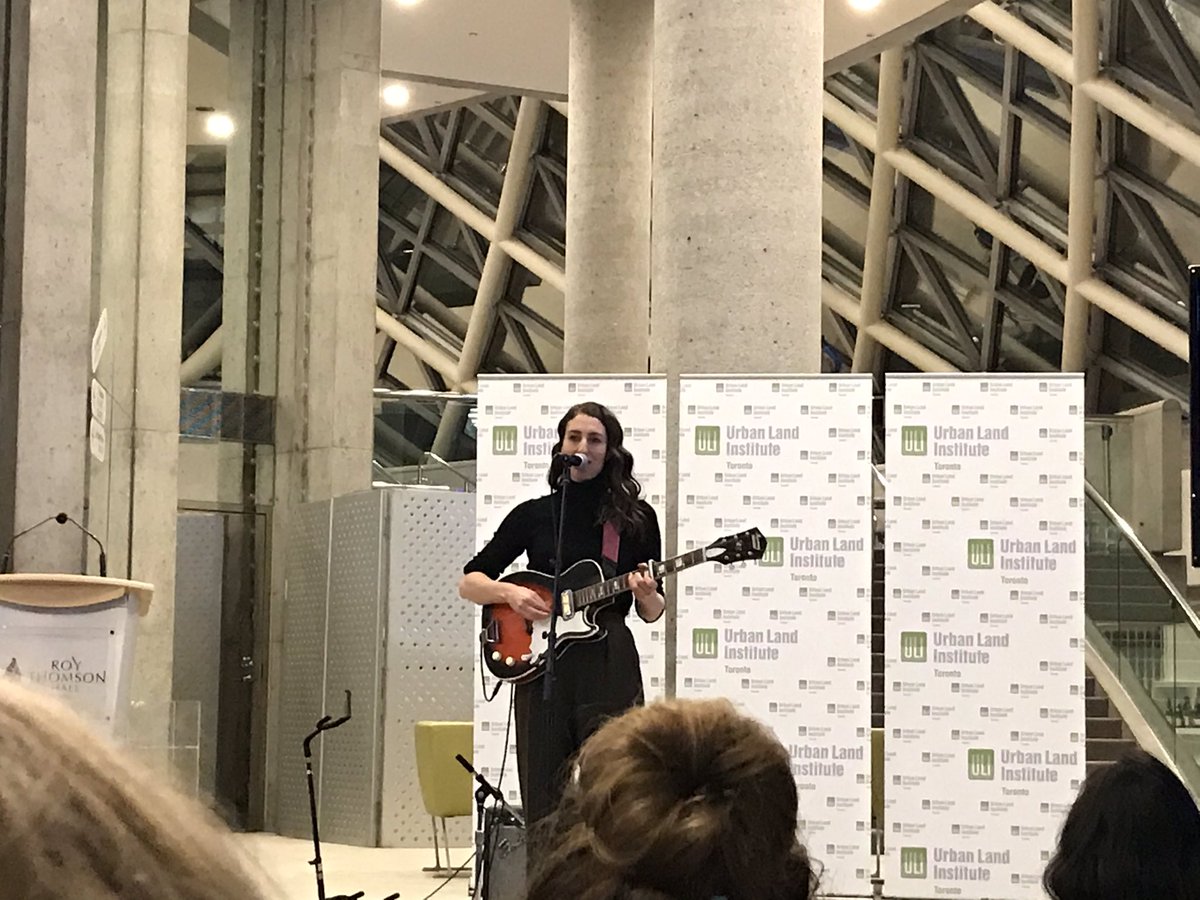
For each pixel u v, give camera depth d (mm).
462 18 13312
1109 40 16578
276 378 11273
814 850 6348
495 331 24500
